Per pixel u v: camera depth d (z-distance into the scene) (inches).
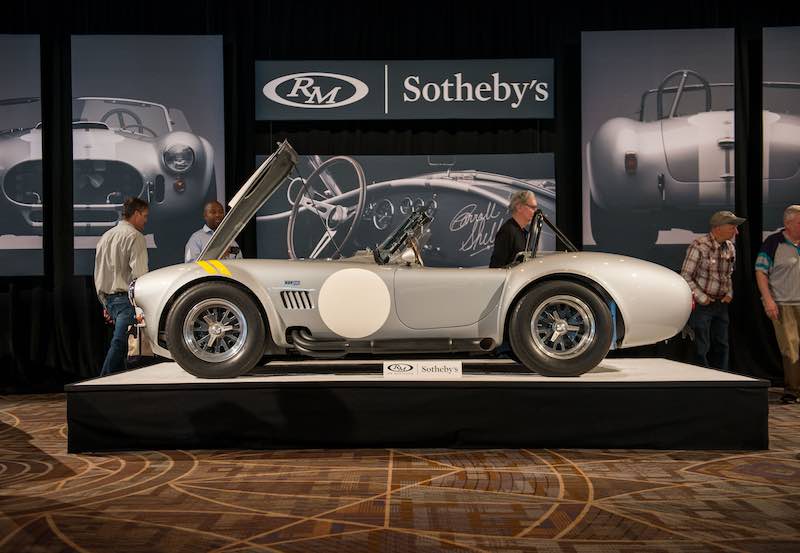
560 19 266.1
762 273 211.2
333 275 141.9
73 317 264.1
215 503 106.3
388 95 261.3
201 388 136.5
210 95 258.2
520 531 93.7
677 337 261.0
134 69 257.9
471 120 267.4
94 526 96.5
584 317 141.3
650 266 144.7
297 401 136.3
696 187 255.9
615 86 257.6
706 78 255.4
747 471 122.3
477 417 135.9
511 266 148.2
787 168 254.7
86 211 257.6
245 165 266.8
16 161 256.5
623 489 112.3
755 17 263.3
